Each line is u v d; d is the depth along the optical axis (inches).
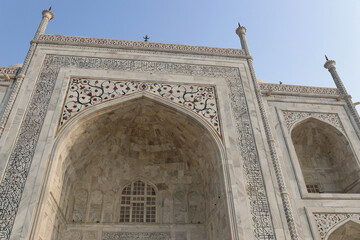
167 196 884.0
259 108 818.2
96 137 818.2
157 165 928.3
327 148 904.9
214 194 752.3
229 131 756.0
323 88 924.6
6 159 634.8
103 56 856.3
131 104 787.4
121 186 889.5
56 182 683.4
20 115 705.0
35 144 665.6
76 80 791.7
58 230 728.3
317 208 672.4
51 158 649.0
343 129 843.4
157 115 828.0
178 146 905.5
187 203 874.1
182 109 776.3
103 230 807.1
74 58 839.7
